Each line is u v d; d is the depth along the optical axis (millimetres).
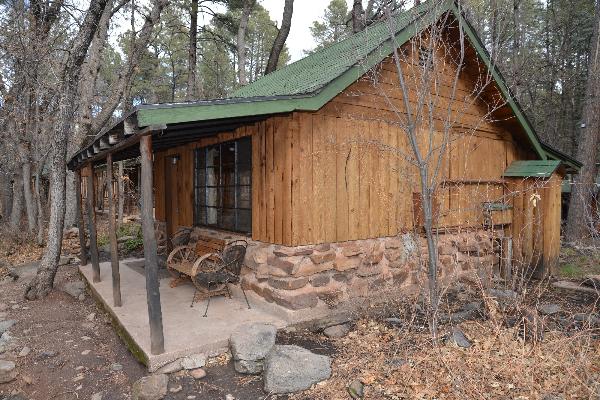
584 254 8281
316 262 4902
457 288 6098
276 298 4863
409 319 4812
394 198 5816
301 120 4785
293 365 3518
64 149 6641
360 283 5414
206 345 3910
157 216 9219
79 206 7992
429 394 3184
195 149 7047
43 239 11328
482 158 7312
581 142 11750
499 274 7090
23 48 9578
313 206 4926
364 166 5453
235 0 15938
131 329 4320
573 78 21750
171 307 5109
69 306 6066
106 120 11188
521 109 7277
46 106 11188
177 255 6703
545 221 7258
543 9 22609
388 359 3783
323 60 6910
